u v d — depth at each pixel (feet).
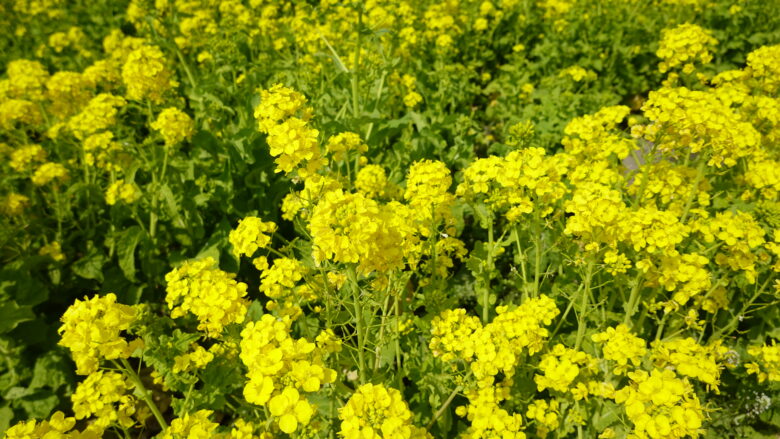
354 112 1.68
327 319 0.98
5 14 3.31
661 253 0.98
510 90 2.44
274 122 0.96
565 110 2.07
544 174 1.04
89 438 0.71
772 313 1.19
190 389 0.92
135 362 1.34
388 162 1.85
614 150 1.30
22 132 1.93
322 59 1.98
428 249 1.16
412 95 1.99
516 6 3.20
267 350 0.70
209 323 0.84
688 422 0.70
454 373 0.97
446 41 2.37
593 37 2.70
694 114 1.06
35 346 1.38
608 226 0.96
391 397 0.67
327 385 1.00
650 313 1.18
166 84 1.67
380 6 2.41
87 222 1.71
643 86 2.63
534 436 1.05
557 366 0.91
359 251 0.74
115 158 1.68
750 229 1.00
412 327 1.13
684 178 1.26
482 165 1.09
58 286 1.55
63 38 2.78
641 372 0.77
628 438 0.73
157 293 1.59
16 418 1.25
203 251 1.55
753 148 1.19
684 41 1.56
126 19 3.50
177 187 1.67
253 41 2.54
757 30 2.75
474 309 1.43
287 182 1.65
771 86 1.56
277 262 0.95
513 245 1.47
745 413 1.14
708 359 0.86
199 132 1.68
